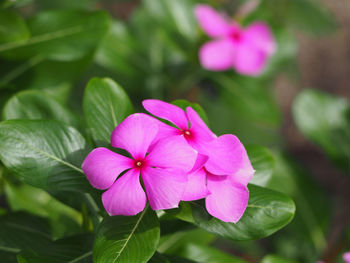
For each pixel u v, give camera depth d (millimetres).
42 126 330
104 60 529
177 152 299
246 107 568
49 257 327
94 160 299
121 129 302
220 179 308
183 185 295
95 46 423
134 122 303
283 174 528
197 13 512
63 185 328
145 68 557
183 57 572
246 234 318
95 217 361
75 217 412
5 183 420
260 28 531
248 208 323
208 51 518
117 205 297
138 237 309
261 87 578
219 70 570
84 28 425
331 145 519
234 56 524
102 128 338
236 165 305
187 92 588
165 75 565
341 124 525
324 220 534
